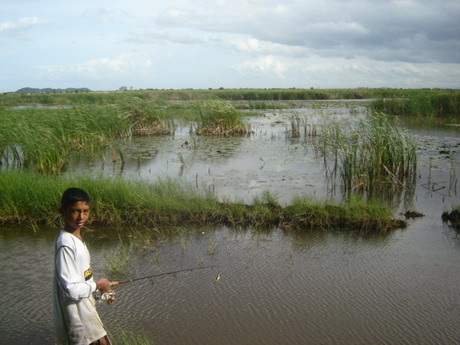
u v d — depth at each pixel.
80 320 3.24
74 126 16.11
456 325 4.54
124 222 7.59
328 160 13.38
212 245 6.68
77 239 3.25
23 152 12.90
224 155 14.60
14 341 4.27
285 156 14.25
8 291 5.25
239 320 4.63
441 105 26.58
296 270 5.85
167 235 7.12
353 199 8.08
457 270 5.84
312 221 7.51
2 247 6.61
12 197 7.91
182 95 53.25
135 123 19.81
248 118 27.42
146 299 5.08
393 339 4.30
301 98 56.16
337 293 5.21
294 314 4.75
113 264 5.85
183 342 4.25
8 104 38.84
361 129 12.41
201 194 8.61
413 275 5.70
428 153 14.21
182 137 19.44
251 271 5.82
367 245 6.72
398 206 8.83
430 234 7.17
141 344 4.17
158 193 8.50
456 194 9.66
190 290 5.29
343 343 4.23
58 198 7.79
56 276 3.18
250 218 7.64
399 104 28.22
